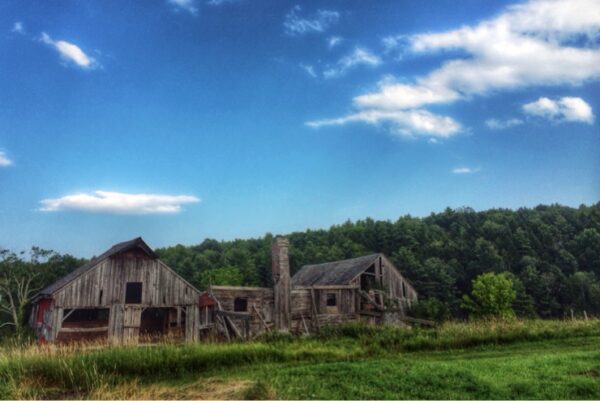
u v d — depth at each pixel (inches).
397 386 489.1
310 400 436.8
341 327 978.1
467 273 3444.9
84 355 577.9
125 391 469.1
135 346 665.6
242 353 664.4
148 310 1475.1
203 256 3900.1
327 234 4896.7
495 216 4906.5
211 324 1190.9
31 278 1838.1
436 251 3762.3
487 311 2342.5
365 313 1428.4
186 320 1187.3
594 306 2967.5
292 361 672.4
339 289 1401.3
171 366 590.6
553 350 757.3
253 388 453.4
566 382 496.4
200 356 622.8
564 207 5541.3
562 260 3627.0
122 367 564.1
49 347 641.0
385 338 835.4
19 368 529.3
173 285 1189.1
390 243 4153.5
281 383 505.4
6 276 1811.0
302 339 905.5
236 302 1232.2
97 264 1109.7
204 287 2785.4
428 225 4815.5
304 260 3882.9
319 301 1355.8
